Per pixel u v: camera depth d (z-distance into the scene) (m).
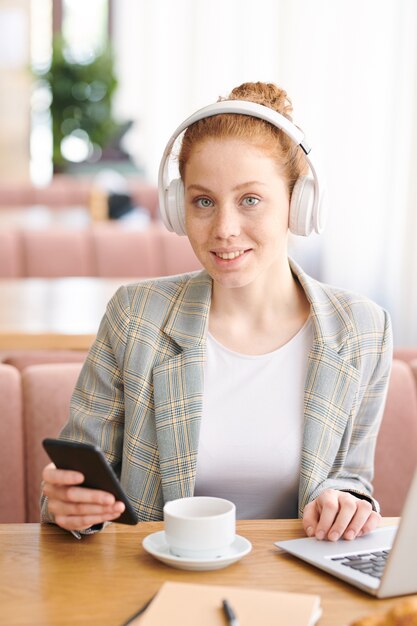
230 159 1.45
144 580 1.21
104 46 9.20
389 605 1.14
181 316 1.63
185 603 1.08
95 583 1.20
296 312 1.66
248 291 1.62
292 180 1.52
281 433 1.59
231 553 1.28
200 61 7.16
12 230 4.55
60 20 9.53
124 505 1.28
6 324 2.86
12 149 9.77
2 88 9.66
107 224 5.82
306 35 5.14
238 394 1.60
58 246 4.54
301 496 1.55
